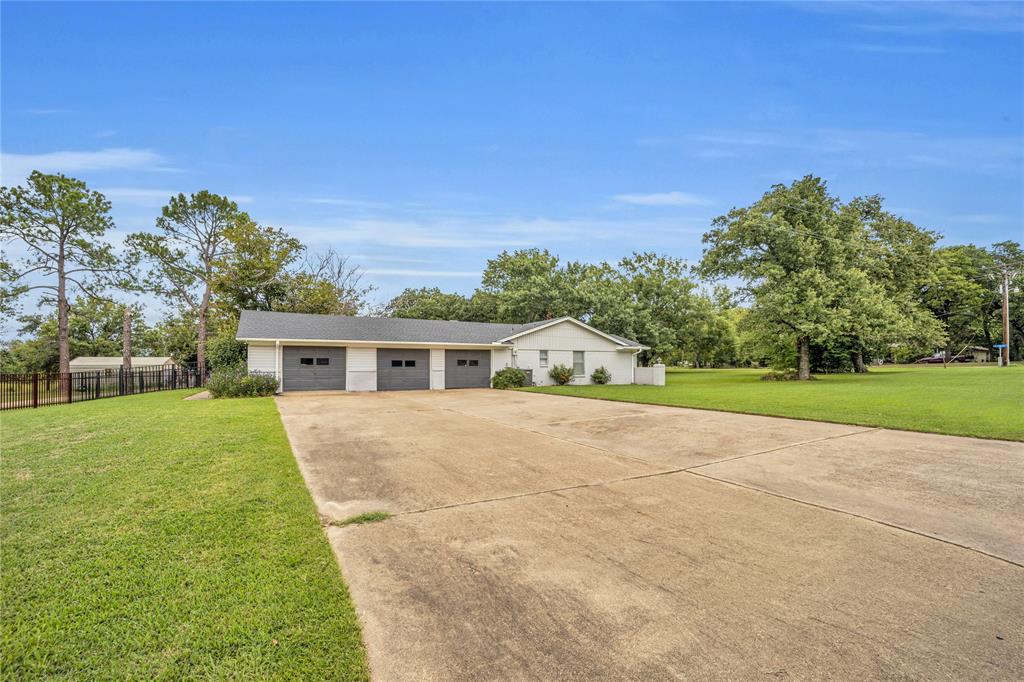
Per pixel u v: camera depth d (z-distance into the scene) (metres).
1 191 27.72
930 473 5.42
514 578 2.98
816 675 2.03
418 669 2.09
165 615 2.50
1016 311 44.44
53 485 4.91
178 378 26.12
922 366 41.41
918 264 27.92
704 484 5.11
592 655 2.19
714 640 2.30
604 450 6.91
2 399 14.08
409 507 4.38
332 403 14.13
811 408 10.88
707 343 39.31
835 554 3.31
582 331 24.17
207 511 4.14
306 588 2.80
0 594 2.71
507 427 9.12
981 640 2.29
